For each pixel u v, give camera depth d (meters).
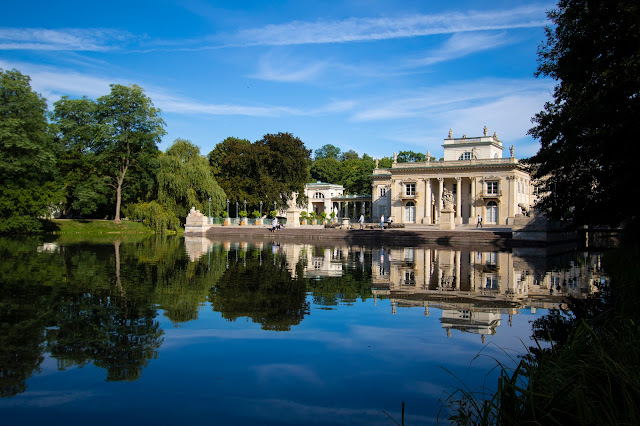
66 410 6.15
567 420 5.07
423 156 108.62
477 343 9.09
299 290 15.32
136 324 10.42
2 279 16.64
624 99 17.20
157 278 17.59
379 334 9.80
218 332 9.84
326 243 45.19
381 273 20.31
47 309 11.74
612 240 51.28
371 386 6.99
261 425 5.71
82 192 57.44
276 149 72.88
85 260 23.73
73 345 8.84
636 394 5.30
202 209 62.22
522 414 5.26
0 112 45.44
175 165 59.25
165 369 7.65
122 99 60.22
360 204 102.75
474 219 70.50
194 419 5.89
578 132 20.30
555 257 29.92
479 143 74.25
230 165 73.06
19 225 46.91
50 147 58.88
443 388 6.89
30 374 7.37
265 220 66.44
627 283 13.87
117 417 5.95
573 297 14.34
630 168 17.12
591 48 18.77
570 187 23.17
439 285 16.78
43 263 21.92
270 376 7.38
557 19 22.20
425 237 46.41
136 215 58.31
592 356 6.27
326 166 118.38
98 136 57.97
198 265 22.66
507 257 29.73
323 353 8.48
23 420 5.84
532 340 9.27
